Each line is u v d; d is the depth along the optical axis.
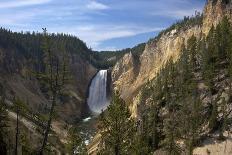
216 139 83.94
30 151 36.66
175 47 180.88
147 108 108.88
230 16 148.25
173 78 113.12
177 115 95.88
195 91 100.56
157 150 84.00
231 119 87.62
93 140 125.69
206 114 92.81
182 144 82.56
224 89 97.25
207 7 165.25
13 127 62.12
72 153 45.16
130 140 36.94
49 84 30.14
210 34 121.06
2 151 48.00
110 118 36.38
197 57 118.19
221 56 110.12
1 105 46.25
